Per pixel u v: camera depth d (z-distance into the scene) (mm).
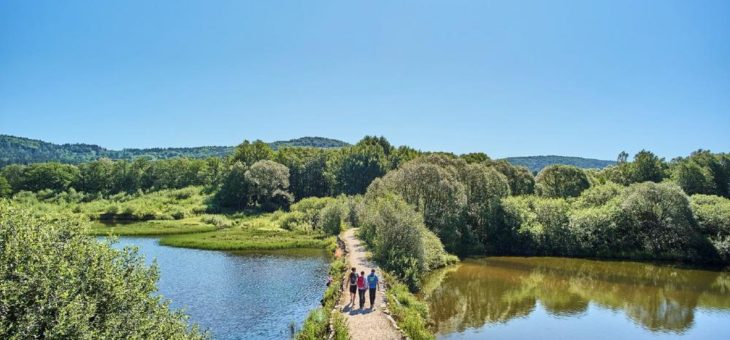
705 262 55469
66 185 141250
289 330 26188
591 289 40500
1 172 143000
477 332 27438
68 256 12477
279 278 41156
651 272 49750
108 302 12414
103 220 99188
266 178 118125
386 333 21203
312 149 162875
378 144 135625
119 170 150375
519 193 79312
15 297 10164
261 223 90625
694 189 89938
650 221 60031
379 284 32156
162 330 13562
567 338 26719
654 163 108312
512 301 35562
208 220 94625
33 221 12867
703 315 32281
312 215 87250
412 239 43031
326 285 37469
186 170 158375
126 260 14195
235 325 27109
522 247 62875
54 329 9930
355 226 78875
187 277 41438
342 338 18922
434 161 69125
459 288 40062
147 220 99688
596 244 60906
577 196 83875
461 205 62031
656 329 28922
